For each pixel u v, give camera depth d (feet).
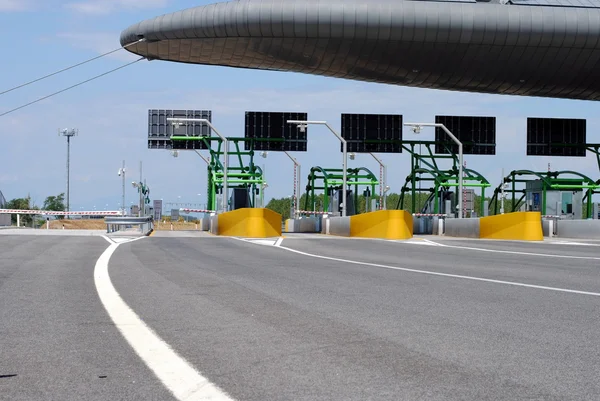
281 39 192.95
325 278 42.01
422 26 188.14
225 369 17.94
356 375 17.37
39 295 32.81
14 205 287.48
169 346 20.89
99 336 22.45
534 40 192.44
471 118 218.38
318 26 187.42
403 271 47.52
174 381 16.67
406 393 15.70
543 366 18.52
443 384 16.52
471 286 38.14
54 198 354.95
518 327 24.66
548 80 213.05
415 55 197.88
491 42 192.54
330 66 208.64
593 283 40.24
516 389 16.11
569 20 191.01
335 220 123.85
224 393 15.61
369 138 216.54
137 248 71.31
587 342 21.93
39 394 15.60
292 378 17.03
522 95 231.50
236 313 27.58
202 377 17.07
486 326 24.84
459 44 193.06
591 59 199.82
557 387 16.34
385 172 226.58
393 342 21.75
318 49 196.65
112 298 31.83
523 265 53.93
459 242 92.07
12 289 35.14
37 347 20.72
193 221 379.35
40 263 51.06
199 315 26.99
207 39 197.77
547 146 223.10
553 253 69.31
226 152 162.09
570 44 193.88
